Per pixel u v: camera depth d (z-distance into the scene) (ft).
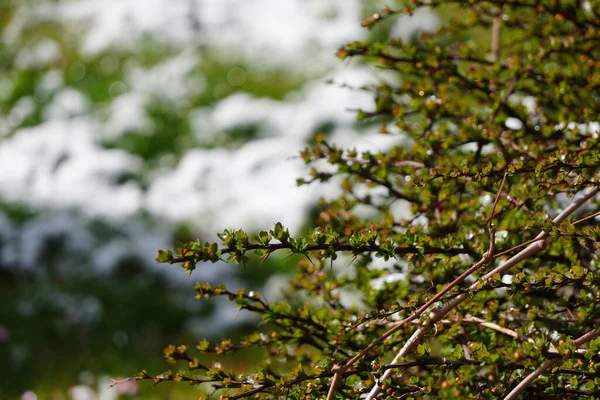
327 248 7.95
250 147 32.19
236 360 20.81
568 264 9.29
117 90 37.65
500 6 11.32
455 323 8.45
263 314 9.55
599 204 10.55
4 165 32.58
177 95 36.40
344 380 8.90
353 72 34.30
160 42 39.88
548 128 10.43
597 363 7.71
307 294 10.88
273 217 28.63
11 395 19.65
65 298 24.29
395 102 11.51
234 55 38.58
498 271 8.02
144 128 34.53
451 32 12.33
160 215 30.09
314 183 28.81
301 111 33.35
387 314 8.16
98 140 33.99
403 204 22.99
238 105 34.53
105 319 23.40
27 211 30.22
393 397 7.92
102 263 26.84
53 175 31.78
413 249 8.61
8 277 26.96
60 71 39.37
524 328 8.52
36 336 22.39
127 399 19.11
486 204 10.18
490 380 7.53
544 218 8.77
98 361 21.24
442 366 8.08
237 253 7.73
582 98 10.94
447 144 10.57
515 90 11.07
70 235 28.09
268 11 40.63
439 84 11.44
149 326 23.53
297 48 37.86
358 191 17.62
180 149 33.86
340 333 9.43
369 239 8.08
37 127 35.78
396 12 10.75
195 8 41.24
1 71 40.50
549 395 8.20
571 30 11.86
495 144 10.41
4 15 44.01
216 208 29.94
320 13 39.04
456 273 9.78
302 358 10.05
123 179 31.71
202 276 26.22
